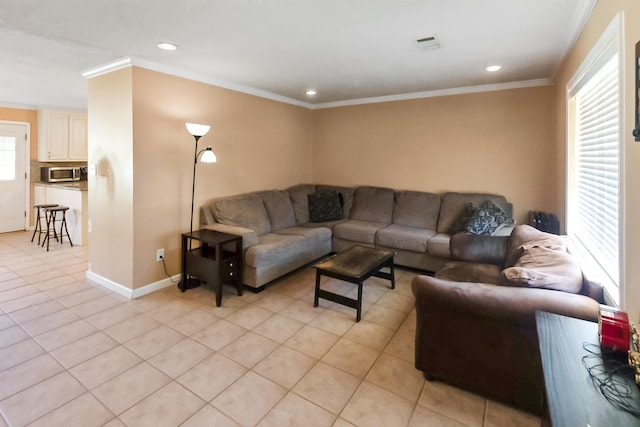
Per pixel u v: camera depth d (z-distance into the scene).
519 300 1.71
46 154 5.98
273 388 2.04
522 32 2.50
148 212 3.34
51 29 2.44
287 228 4.52
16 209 5.96
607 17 1.79
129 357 2.33
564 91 3.16
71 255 4.68
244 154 4.39
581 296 1.68
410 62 3.23
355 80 3.93
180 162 3.59
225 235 3.38
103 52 2.93
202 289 3.53
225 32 2.50
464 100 4.35
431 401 1.94
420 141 4.71
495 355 1.85
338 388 2.05
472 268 2.89
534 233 2.73
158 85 3.32
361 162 5.25
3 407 1.85
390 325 2.83
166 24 2.36
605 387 1.02
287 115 5.12
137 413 1.83
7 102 5.50
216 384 2.07
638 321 1.43
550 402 0.96
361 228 4.41
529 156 4.02
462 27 2.41
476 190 4.37
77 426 1.73
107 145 3.40
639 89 1.37
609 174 2.09
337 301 3.00
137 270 3.29
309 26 2.39
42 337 2.57
